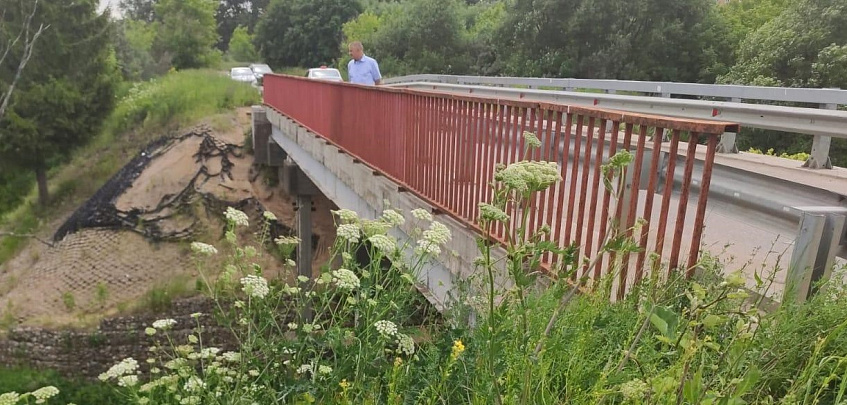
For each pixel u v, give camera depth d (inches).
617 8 1200.8
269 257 697.0
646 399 71.1
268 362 119.4
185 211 829.8
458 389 105.0
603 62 1198.9
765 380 90.6
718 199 222.4
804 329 102.7
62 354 623.5
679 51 1234.6
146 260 764.0
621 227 138.8
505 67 1403.8
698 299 75.3
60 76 1023.0
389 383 104.1
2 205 1032.2
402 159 273.0
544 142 169.8
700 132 116.3
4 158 979.9
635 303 118.6
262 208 853.2
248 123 1050.1
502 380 89.4
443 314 150.6
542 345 86.4
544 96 587.2
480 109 200.1
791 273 125.3
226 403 115.1
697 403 65.4
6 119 943.0
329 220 806.5
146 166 944.9
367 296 119.9
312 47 2420.0
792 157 381.7
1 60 485.4
